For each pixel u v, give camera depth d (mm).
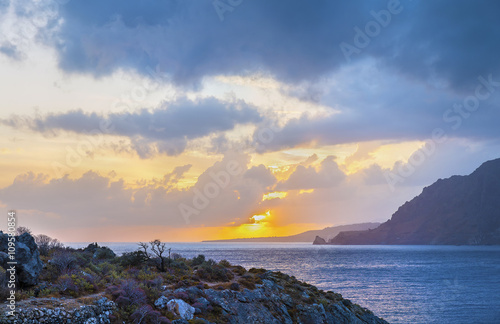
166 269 62906
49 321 31938
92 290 42938
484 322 88938
